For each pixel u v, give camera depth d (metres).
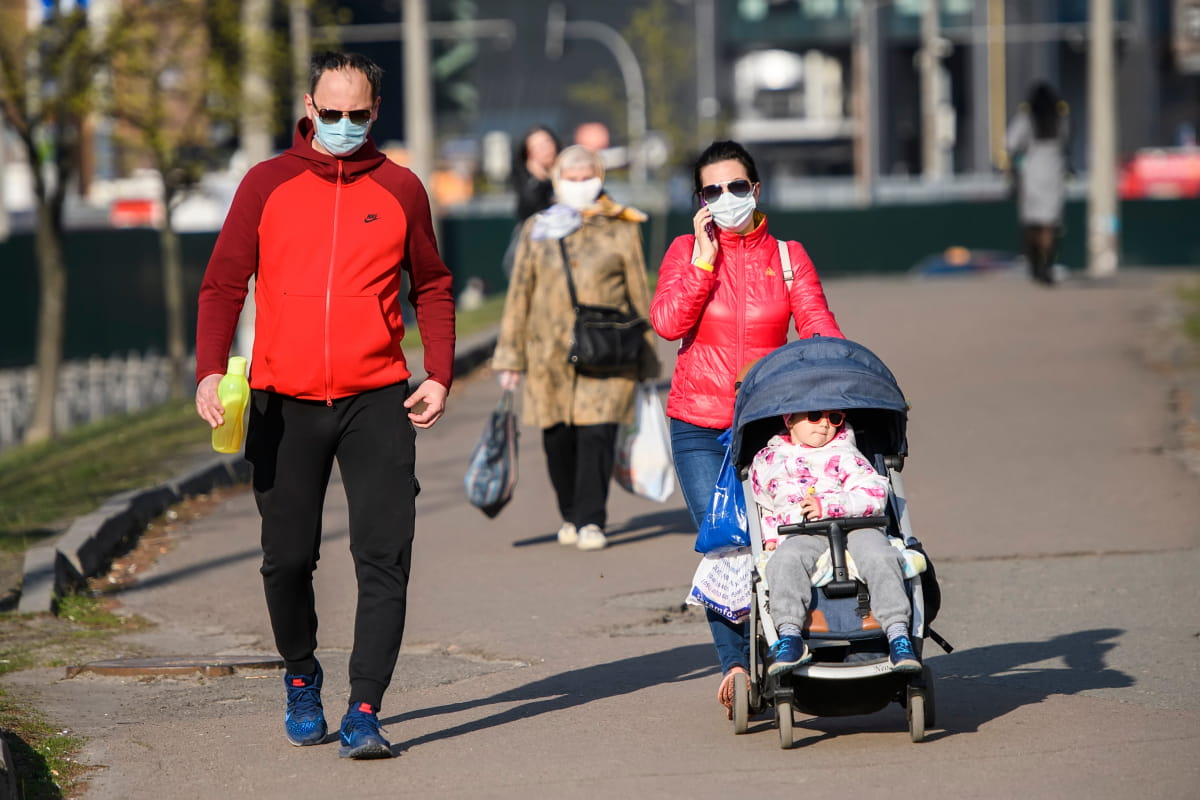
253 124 82.94
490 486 34.84
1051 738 20.56
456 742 21.45
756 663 20.80
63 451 57.09
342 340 20.30
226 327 20.39
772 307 22.39
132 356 114.19
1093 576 29.92
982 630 26.72
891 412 21.55
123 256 121.19
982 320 70.25
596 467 34.31
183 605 31.08
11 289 114.94
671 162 173.38
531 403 34.62
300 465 20.56
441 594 30.94
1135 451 41.62
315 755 21.06
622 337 33.75
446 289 21.36
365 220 20.41
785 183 197.50
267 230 20.36
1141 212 154.50
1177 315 69.56
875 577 19.72
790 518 20.69
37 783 19.92
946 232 158.12
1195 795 18.22
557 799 18.83
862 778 19.16
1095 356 58.19
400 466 20.61
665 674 24.84
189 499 41.66
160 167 92.38
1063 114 85.69
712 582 21.50
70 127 78.25
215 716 23.47
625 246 34.41
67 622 29.61
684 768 19.84
